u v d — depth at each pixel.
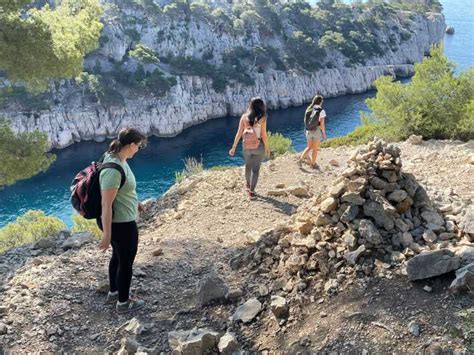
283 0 114.94
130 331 4.34
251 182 8.08
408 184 4.78
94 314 4.71
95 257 6.04
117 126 70.25
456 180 7.90
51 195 44.53
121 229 4.39
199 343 3.91
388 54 116.06
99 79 72.19
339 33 105.31
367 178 4.71
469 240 4.39
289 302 4.24
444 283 3.88
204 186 8.95
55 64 12.30
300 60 95.81
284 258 4.78
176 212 7.89
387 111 15.56
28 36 11.95
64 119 66.19
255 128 7.82
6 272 5.91
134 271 5.52
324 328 3.85
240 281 4.84
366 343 3.58
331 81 96.88
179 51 90.12
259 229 6.74
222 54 93.19
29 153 12.74
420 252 4.23
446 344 3.36
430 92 14.73
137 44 83.81
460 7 191.50
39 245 6.79
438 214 4.73
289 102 90.81
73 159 59.81
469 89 14.62
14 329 4.46
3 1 11.84
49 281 5.32
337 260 4.38
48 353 4.16
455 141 13.24
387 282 4.03
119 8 86.62
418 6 141.00
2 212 40.44
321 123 9.92
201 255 5.99
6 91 13.41
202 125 78.44
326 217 4.71
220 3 109.25
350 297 4.03
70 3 14.82
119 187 4.21
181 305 4.74
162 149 63.00
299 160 10.48
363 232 4.40
